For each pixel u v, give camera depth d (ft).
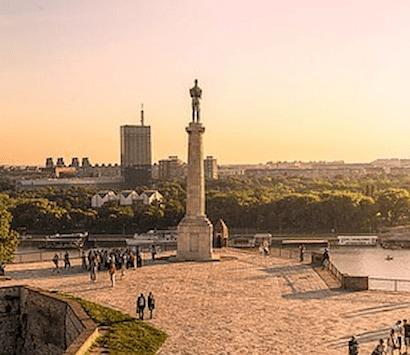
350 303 197.57
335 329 167.22
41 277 253.44
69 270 272.51
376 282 327.06
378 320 175.73
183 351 150.30
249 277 247.29
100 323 170.50
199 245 297.12
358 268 460.55
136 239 590.55
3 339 220.64
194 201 301.22
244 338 160.66
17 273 264.72
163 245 441.27
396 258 513.04
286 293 215.10
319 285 228.43
